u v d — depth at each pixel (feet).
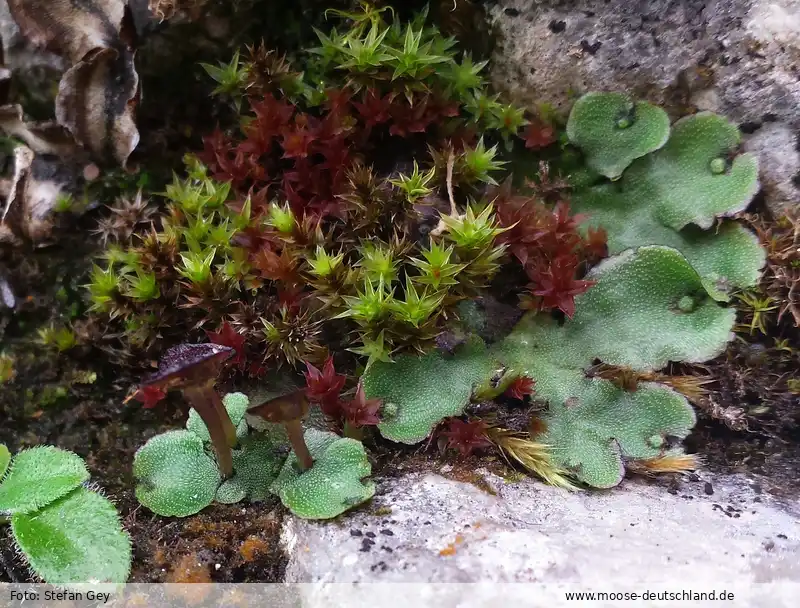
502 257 0.15
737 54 0.15
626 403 0.15
